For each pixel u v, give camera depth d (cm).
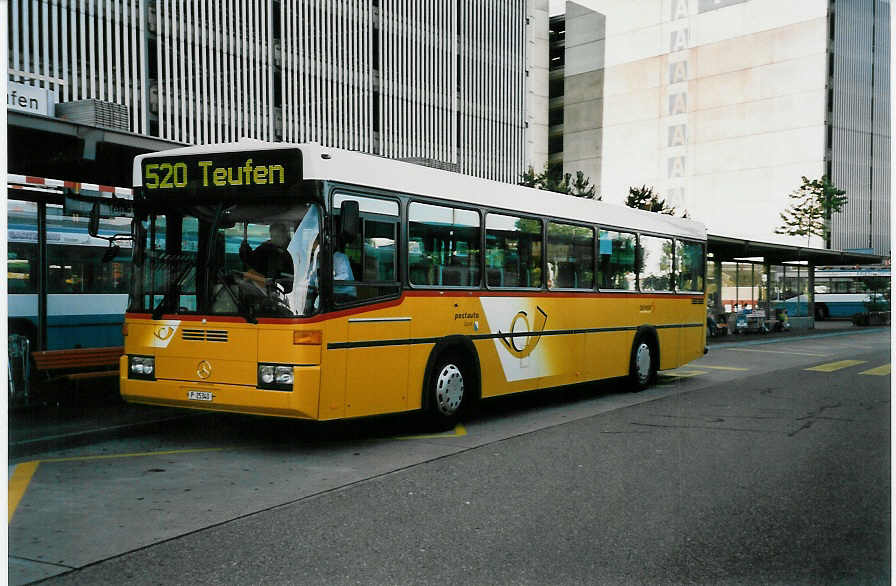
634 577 443
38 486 651
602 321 1188
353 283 779
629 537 513
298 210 755
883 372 1630
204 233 784
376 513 570
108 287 1163
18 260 1052
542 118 8694
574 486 648
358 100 4847
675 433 902
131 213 975
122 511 578
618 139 8338
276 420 977
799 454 779
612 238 1218
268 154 762
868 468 716
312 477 684
